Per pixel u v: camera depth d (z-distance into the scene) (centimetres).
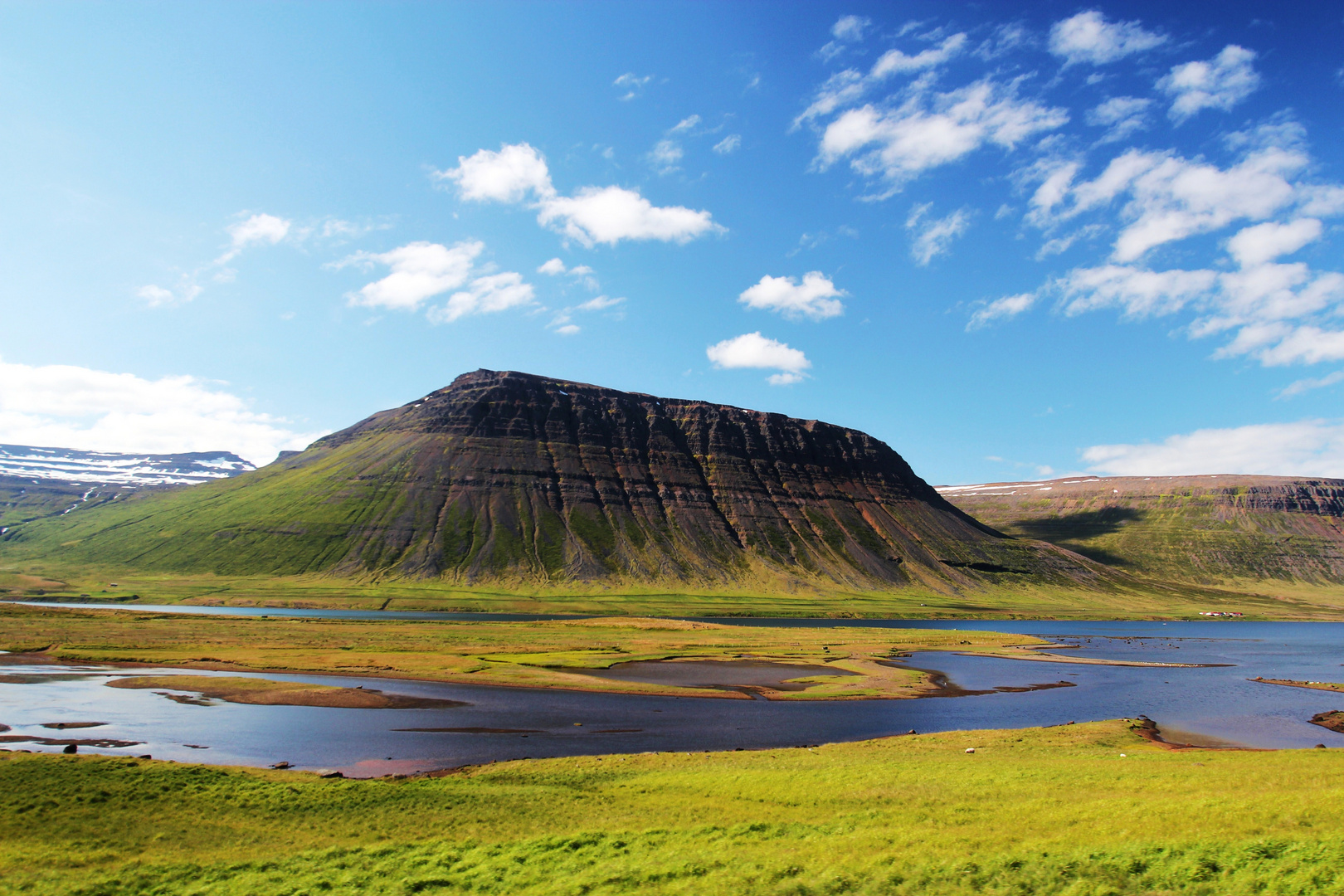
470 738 6494
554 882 2978
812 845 3266
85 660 10356
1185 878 2575
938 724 7606
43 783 4172
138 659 10544
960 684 10656
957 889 2642
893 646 15825
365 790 4422
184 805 4091
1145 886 2556
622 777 4872
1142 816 3403
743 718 7762
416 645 13500
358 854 3406
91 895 2970
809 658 13350
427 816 4016
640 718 7588
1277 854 2683
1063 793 4122
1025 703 9069
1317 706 9069
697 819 3900
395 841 3622
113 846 3522
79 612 16362
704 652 13725
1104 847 2933
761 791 4416
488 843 3538
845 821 3694
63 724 6475
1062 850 2930
